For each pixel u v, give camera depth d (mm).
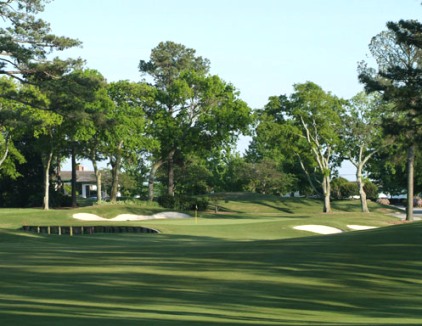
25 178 88562
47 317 12562
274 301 16266
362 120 79312
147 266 22188
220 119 78750
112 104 72312
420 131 43375
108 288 17500
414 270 21281
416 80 40625
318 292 17734
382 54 56938
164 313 13781
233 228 49438
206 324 11984
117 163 77812
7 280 18812
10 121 48250
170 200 79750
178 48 104812
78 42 45844
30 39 44406
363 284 19047
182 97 78625
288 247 27141
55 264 22875
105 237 41312
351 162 82750
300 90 78375
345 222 57062
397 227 33594
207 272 20766
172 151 81188
